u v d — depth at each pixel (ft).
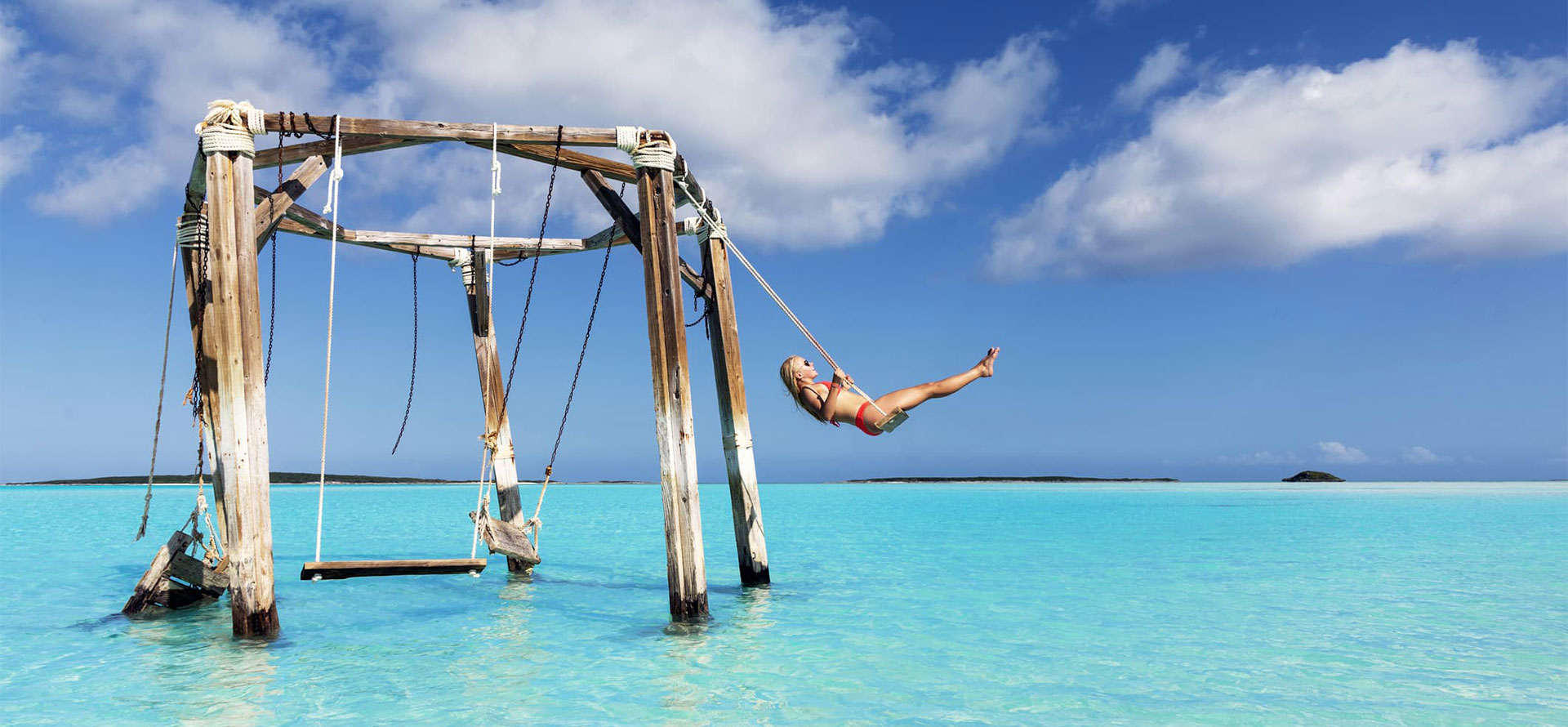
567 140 31.27
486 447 39.40
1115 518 98.43
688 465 31.42
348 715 21.42
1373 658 27.20
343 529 82.58
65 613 35.40
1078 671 25.63
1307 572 48.03
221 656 27.68
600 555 58.49
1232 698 22.81
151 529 80.84
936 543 66.23
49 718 21.26
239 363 28.58
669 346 31.24
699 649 28.43
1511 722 20.76
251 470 28.99
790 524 90.43
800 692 23.35
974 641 29.60
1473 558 55.01
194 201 33.24
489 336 46.47
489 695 23.08
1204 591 40.65
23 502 140.56
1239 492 206.39
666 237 31.37
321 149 31.63
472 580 45.83
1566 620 33.42
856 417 23.68
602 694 23.20
